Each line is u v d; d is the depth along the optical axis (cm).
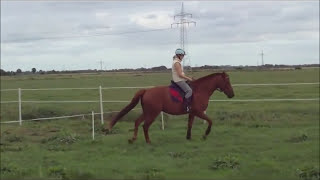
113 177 750
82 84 4881
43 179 738
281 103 2298
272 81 4997
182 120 1546
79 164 870
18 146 1109
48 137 1254
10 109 2044
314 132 1233
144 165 847
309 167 791
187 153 967
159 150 1017
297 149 991
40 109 2002
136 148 1050
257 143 1079
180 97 1096
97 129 1393
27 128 1435
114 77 7188
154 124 1451
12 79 7494
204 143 1090
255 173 769
